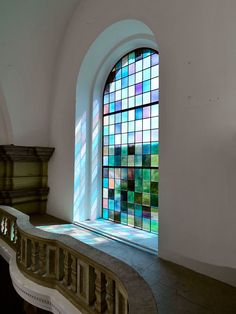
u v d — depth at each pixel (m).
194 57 3.20
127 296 1.65
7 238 4.09
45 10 5.38
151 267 3.24
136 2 4.11
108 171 5.88
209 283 2.83
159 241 3.58
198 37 3.16
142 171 5.00
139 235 4.54
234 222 2.79
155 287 2.73
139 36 4.86
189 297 2.54
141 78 5.13
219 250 2.90
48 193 6.56
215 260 2.93
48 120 6.67
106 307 2.15
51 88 6.50
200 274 3.04
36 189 6.39
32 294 2.83
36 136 6.56
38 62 6.03
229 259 2.82
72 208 5.56
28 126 6.38
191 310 2.31
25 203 6.27
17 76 5.87
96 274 2.22
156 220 4.65
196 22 3.19
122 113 5.56
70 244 2.58
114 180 5.69
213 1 3.04
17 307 5.16
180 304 2.41
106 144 5.96
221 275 2.87
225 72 2.90
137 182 5.11
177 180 3.37
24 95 6.11
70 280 2.59
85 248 2.47
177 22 3.43
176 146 3.40
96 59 5.54
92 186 5.85
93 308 2.21
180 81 3.37
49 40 5.91
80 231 4.93
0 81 5.68
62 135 6.07
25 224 3.42
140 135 5.09
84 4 5.33
